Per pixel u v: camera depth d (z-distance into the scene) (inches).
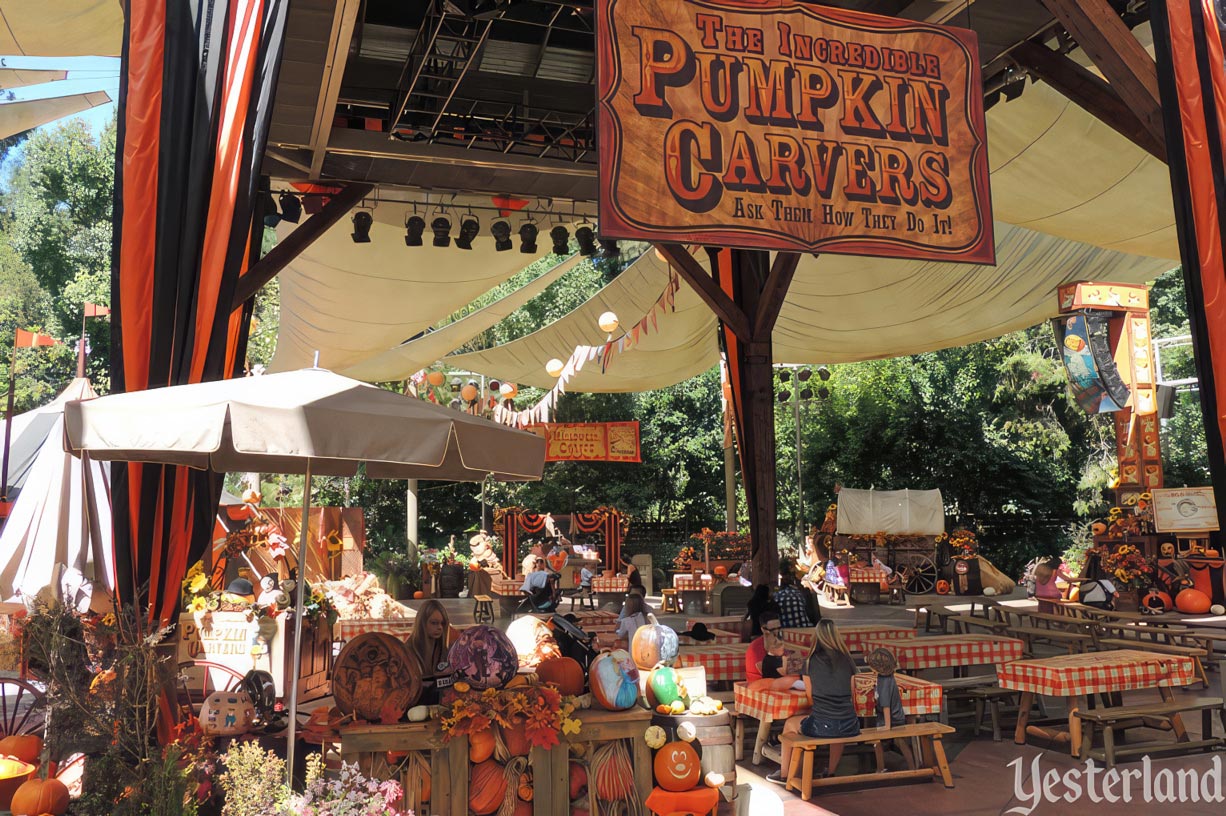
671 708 212.7
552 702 190.4
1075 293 657.0
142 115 222.5
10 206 1419.8
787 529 1227.2
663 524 1252.5
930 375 1224.8
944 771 238.1
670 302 504.7
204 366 223.1
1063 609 492.1
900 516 893.8
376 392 182.7
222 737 211.8
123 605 205.5
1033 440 1183.6
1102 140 427.8
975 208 254.5
